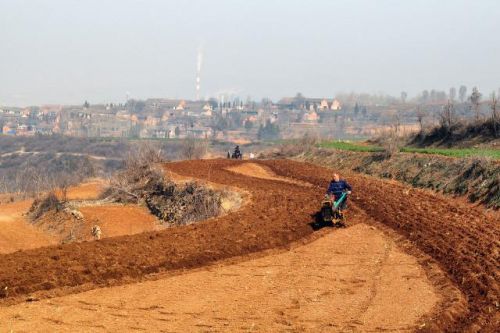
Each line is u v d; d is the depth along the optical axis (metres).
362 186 36.28
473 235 20.58
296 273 16.45
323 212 23.66
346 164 53.47
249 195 33.47
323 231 22.88
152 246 18.89
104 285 15.00
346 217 25.80
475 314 12.66
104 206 44.69
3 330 11.48
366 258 18.27
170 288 14.81
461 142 54.91
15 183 80.75
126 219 40.38
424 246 19.30
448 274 15.99
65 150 129.00
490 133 53.31
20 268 15.72
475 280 14.91
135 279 15.63
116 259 16.95
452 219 24.00
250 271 16.70
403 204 28.16
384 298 13.98
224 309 13.09
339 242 20.80
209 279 15.75
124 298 13.88
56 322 12.07
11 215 48.62
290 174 48.78
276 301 13.73
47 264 16.22
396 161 44.75
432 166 38.38
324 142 76.81
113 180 51.09
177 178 45.28
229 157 74.88
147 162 54.47
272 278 15.91
